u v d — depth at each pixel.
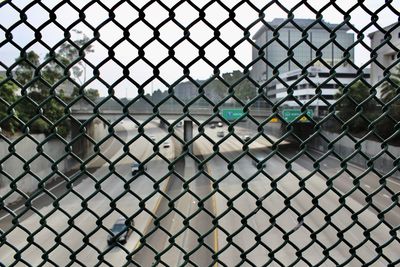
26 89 1.41
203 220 7.25
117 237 1.59
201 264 5.38
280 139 1.66
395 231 1.79
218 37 1.47
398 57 1.62
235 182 13.27
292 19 1.52
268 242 8.04
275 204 10.01
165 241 6.43
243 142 1.65
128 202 9.34
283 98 1.61
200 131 1.61
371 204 1.77
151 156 1.59
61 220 7.92
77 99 1.46
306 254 7.76
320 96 1.62
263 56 1.55
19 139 1.45
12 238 6.29
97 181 1.56
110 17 1.40
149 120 1.55
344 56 1.59
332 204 9.95
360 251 7.95
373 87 1.65
